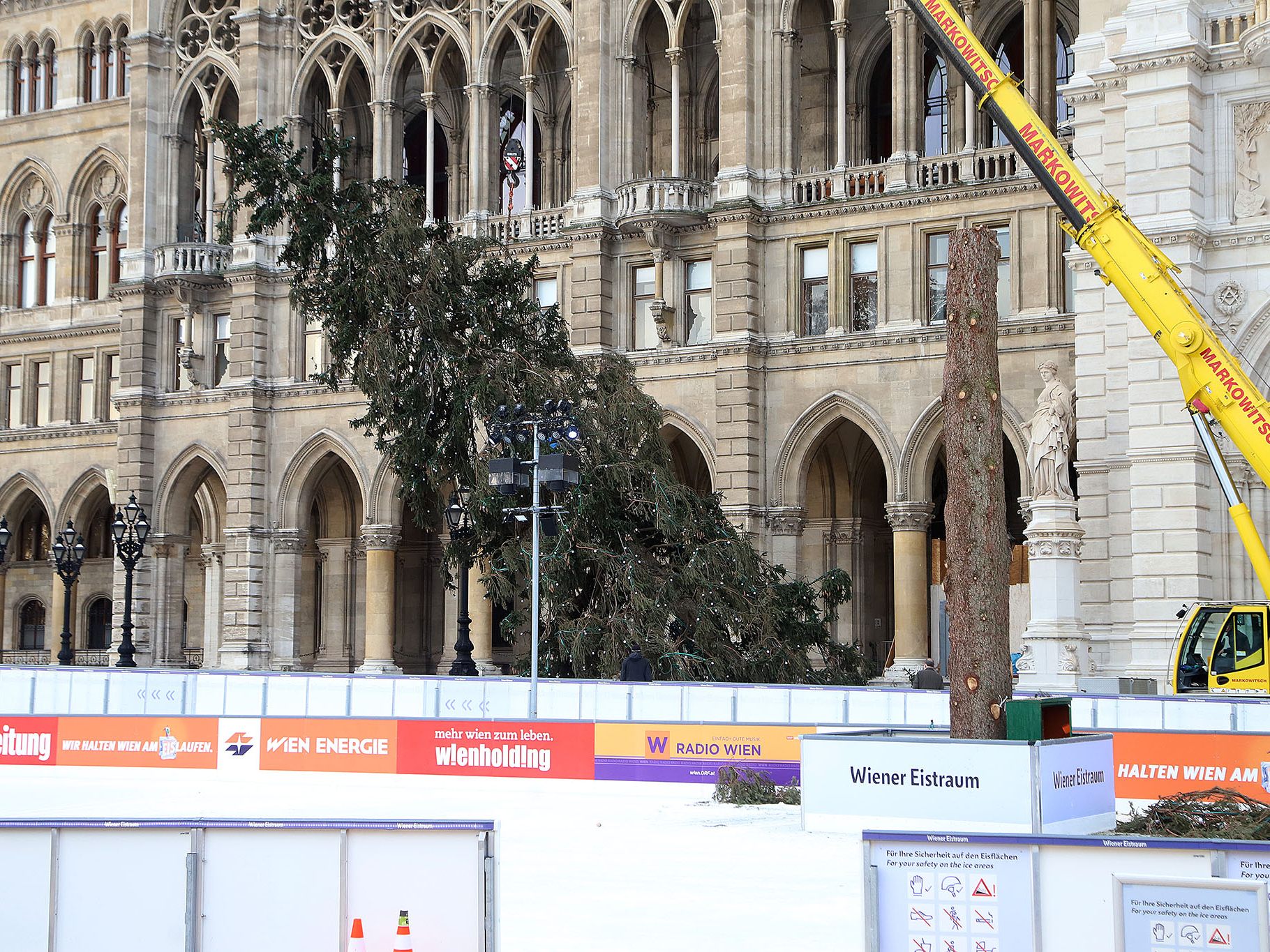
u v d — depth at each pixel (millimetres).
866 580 78062
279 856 16656
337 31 87000
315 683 49188
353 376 59375
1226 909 14039
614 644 54156
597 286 76250
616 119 77562
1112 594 55594
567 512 56000
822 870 25953
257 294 86812
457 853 16641
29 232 105562
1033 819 28078
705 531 57969
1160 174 53281
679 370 74188
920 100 71750
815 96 79625
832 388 71062
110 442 98688
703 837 30297
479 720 40688
